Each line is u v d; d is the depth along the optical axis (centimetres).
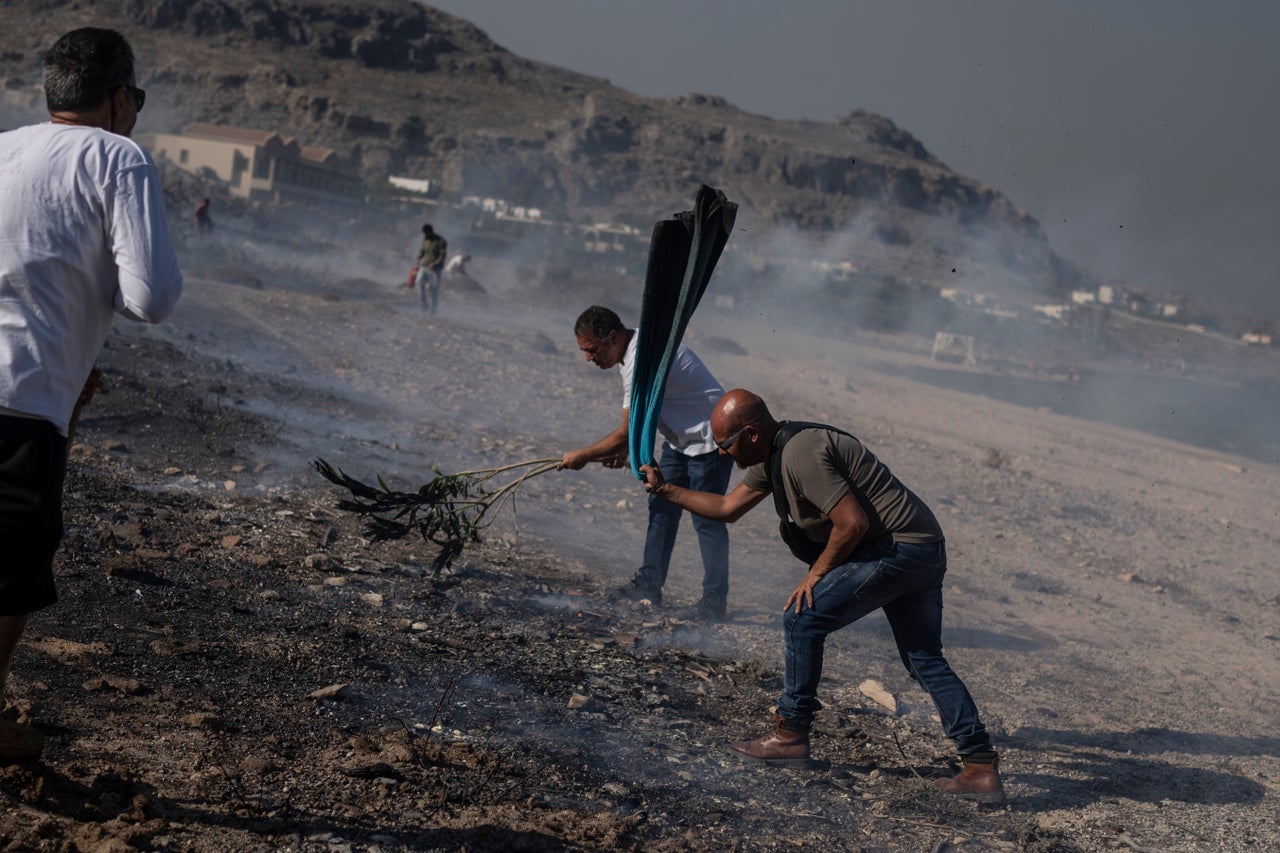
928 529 433
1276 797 500
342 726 404
